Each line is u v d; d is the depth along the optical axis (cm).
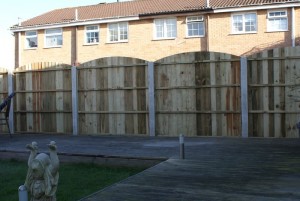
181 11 2247
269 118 1038
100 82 1203
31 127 1297
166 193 493
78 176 716
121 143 995
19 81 1310
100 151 862
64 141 1060
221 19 2217
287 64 1016
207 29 2234
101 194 491
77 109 1230
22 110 1306
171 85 1125
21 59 2686
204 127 1097
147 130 1152
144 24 2375
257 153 791
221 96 1079
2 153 920
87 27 2509
